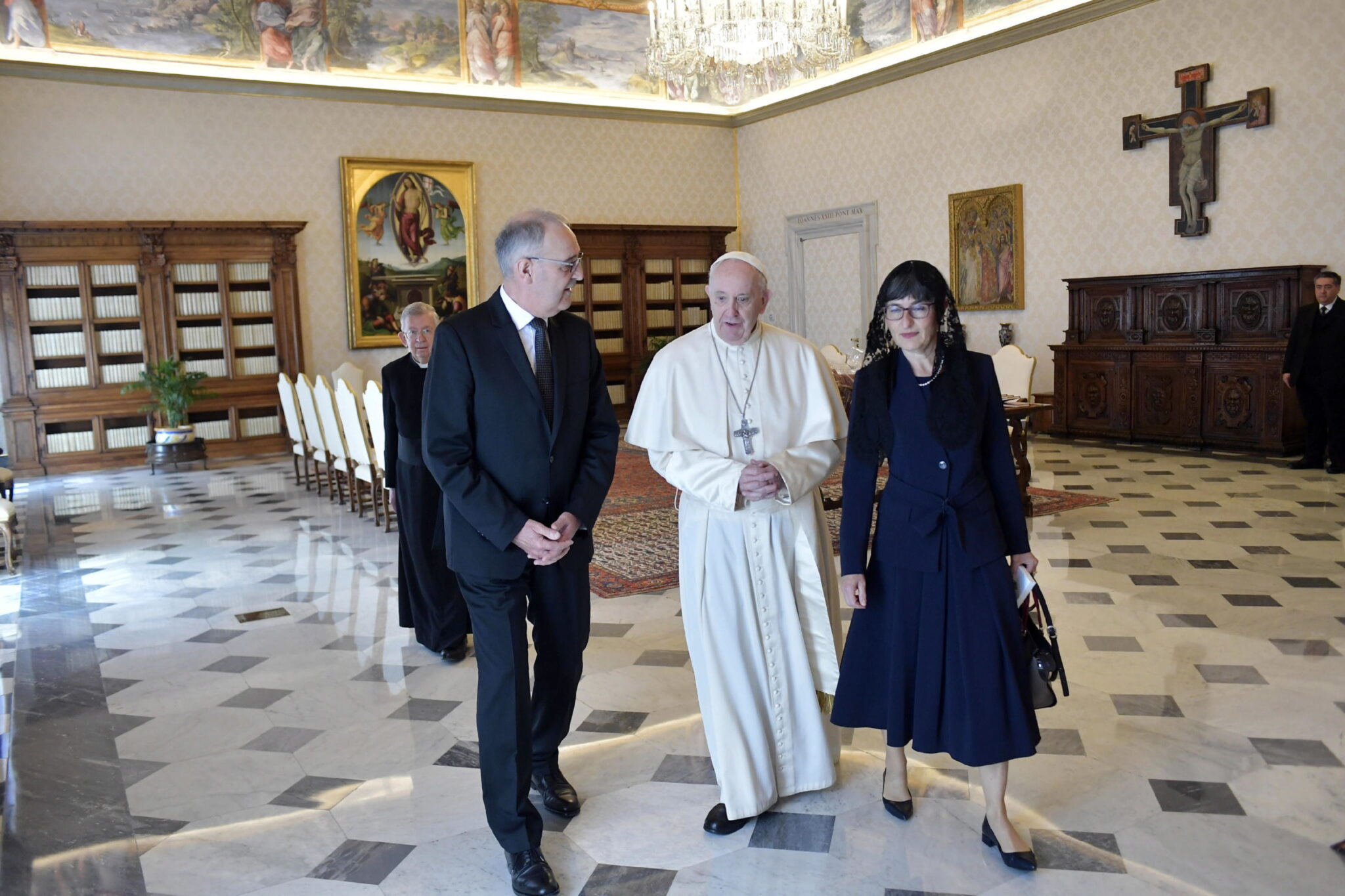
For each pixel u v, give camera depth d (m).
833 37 10.20
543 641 3.18
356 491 9.02
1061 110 11.98
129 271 12.48
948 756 3.59
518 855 2.85
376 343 14.27
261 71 13.23
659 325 16.36
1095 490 8.59
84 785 3.62
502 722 2.86
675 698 4.29
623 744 3.84
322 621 5.69
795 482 3.04
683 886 2.82
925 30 13.46
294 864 3.03
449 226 14.66
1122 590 5.55
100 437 12.51
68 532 8.68
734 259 3.04
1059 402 11.88
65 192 12.25
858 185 14.87
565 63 15.34
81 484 11.54
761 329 3.27
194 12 12.73
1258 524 7.03
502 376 2.88
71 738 4.07
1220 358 10.20
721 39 10.06
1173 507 7.73
